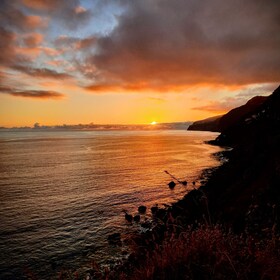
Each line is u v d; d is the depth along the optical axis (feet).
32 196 90.89
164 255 10.59
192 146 309.63
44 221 65.67
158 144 352.08
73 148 312.71
